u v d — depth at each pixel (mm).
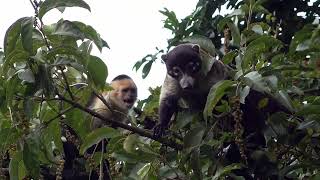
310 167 4938
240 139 4801
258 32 5445
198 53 6449
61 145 5016
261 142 5621
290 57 5359
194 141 4930
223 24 5715
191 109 5578
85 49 4609
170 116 6137
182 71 6305
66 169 6609
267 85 4660
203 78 6207
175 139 5469
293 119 5152
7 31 4453
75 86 5164
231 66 6344
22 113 4641
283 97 4992
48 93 4527
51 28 4656
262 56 5336
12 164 4762
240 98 4699
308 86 5496
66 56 4645
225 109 4961
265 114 5520
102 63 4688
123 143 5203
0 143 4629
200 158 4996
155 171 5129
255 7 5645
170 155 5258
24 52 4391
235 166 4762
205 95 6160
